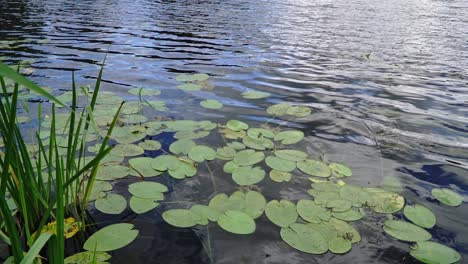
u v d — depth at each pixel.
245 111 2.53
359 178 1.73
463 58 4.41
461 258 1.24
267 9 8.18
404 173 1.79
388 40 5.36
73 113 1.21
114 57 3.95
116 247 1.21
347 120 2.44
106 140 1.24
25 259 0.80
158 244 1.24
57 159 1.22
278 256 1.22
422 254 1.25
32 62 3.56
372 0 10.45
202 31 5.63
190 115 2.41
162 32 5.43
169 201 1.50
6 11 6.64
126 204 1.46
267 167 1.80
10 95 2.49
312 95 2.93
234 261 1.19
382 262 1.21
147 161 1.78
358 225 1.39
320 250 1.25
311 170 1.78
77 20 6.11
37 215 1.28
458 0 10.92
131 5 8.15
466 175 1.79
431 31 6.10
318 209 1.48
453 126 2.39
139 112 2.38
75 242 1.23
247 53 4.35
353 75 3.56
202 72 3.50
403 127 2.36
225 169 1.76
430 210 1.50
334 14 7.75
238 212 1.44
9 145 0.88
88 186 1.33
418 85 3.30
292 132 2.19
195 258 1.19
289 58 4.17
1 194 0.82
